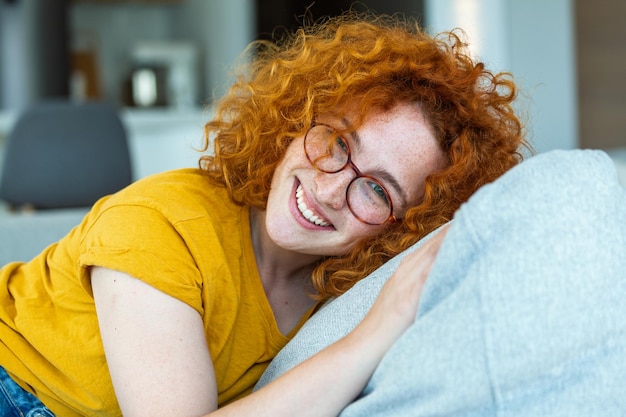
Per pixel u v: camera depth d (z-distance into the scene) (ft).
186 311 3.52
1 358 4.09
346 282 4.14
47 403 4.12
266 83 4.37
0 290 4.31
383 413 2.93
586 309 2.75
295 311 4.39
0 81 20.08
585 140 13.53
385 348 3.04
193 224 3.78
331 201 3.89
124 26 25.17
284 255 4.21
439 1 13.33
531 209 2.82
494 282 2.73
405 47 4.01
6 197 11.48
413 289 3.04
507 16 13.04
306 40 4.47
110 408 4.01
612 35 13.41
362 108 3.84
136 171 16.20
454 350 2.74
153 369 3.36
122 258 3.50
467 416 2.75
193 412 3.35
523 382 2.72
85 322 3.96
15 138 11.43
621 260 2.86
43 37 20.27
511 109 4.26
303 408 3.07
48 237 6.29
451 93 3.99
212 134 4.58
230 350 4.09
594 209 2.87
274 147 4.11
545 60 13.20
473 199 2.89
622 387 2.85
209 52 22.21
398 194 3.97
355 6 15.44
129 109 20.45
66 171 11.55
